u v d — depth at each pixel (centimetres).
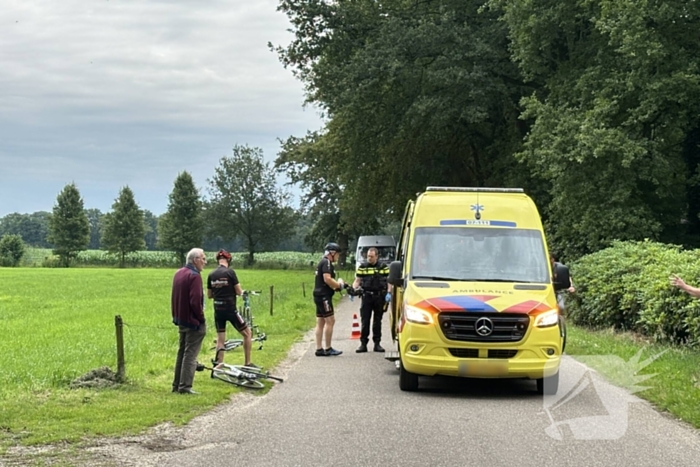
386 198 4272
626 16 2361
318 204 7825
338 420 848
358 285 1514
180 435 781
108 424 810
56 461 669
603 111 2442
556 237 2720
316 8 3597
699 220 2920
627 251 1869
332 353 1460
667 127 2538
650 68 2412
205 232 10338
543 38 2806
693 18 2428
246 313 1708
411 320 1010
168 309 2653
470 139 3944
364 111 3522
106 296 3472
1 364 1268
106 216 9931
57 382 1071
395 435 770
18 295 3550
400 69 3244
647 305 1432
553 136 2534
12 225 16825
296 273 7062
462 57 3238
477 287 1045
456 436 765
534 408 923
